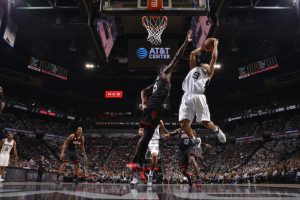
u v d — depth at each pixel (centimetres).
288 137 3575
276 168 2612
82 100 4772
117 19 2748
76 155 951
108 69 4228
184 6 1261
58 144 4106
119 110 4781
